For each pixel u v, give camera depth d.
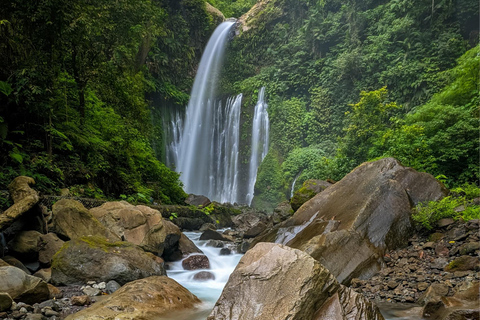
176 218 12.15
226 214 16.78
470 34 25.52
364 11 32.06
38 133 9.61
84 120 11.55
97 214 7.04
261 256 3.31
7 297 3.55
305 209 7.58
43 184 8.60
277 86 34.88
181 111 33.28
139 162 14.44
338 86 31.56
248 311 2.90
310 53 34.81
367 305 3.03
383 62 28.12
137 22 13.55
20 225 5.65
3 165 8.26
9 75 8.84
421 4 26.83
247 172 33.88
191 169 33.03
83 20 9.73
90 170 10.57
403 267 5.31
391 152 12.23
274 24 38.31
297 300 2.85
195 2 35.44
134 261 5.23
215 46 37.81
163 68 32.00
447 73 22.67
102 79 12.81
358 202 6.75
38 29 9.41
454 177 11.05
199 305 4.33
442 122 11.86
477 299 3.82
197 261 6.86
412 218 6.32
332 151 29.64
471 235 5.50
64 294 4.43
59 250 5.11
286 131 33.19
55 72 9.91
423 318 3.76
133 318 3.44
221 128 36.22
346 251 5.49
